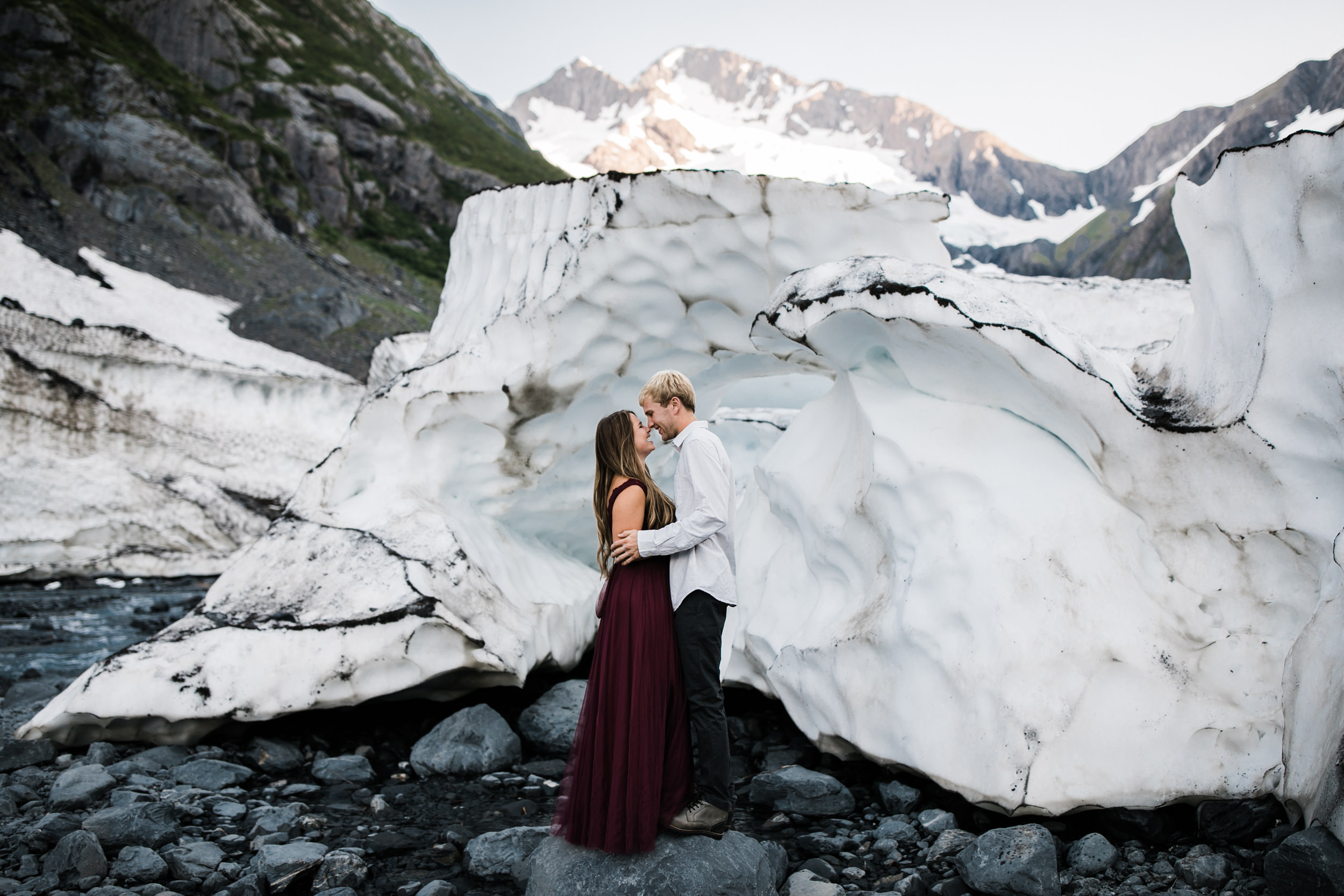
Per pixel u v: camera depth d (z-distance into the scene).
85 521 10.33
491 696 5.36
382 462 5.62
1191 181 4.07
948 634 3.64
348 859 3.19
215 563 10.85
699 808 2.88
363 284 34.16
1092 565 3.54
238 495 12.16
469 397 5.43
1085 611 3.46
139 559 10.41
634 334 5.59
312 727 4.80
